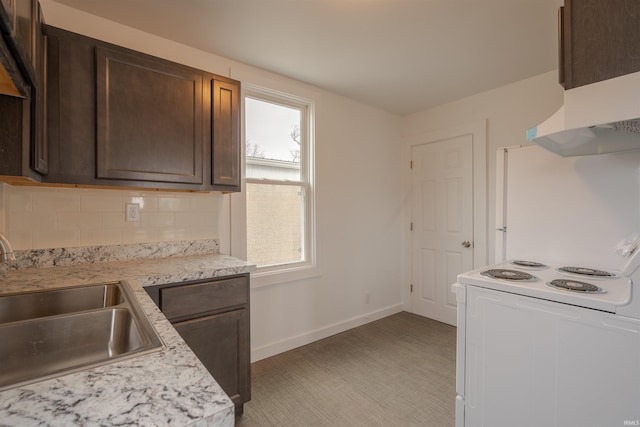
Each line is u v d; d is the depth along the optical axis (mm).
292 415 1771
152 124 1646
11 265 1538
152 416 450
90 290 1278
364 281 3240
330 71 2504
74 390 517
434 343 2736
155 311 961
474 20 1840
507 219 2059
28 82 1127
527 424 1263
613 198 1666
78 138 1442
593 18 1157
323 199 2879
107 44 1516
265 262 2562
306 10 1743
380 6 1710
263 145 2564
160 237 1994
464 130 3066
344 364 2365
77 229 1723
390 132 3508
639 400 1021
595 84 1128
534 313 1242
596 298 1109
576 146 1531
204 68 2191
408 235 3582
